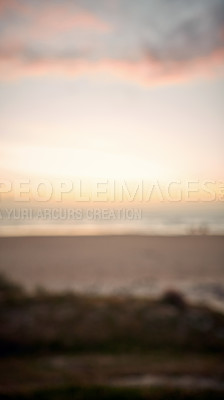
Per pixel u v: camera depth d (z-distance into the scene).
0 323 13.75
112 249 34.06
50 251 32.72
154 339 13.57
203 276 25.34
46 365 11.62
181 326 14.23
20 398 9.11
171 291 16.48
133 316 14.72
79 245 35.81
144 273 25.70
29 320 14.07
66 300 15.71
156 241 38.06
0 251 32.47
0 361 11.95
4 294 16.22
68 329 13.81
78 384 9.88
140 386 9.77
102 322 14.25
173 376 10.73
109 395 9.28
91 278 24.08
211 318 14.89
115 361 12.06
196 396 9.36
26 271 25.52
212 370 11.29
